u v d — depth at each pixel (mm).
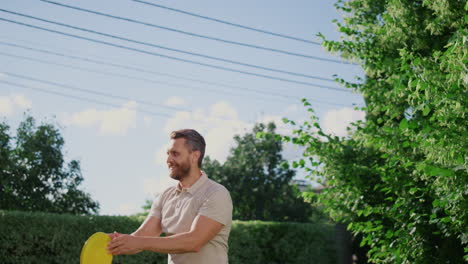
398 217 5727
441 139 4305
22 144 16812
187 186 3078
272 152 23531
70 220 9727
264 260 13242
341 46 6465
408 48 6312
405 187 5637
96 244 2754
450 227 5164
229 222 3051
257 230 13164
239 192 23516
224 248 3076
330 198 6621
